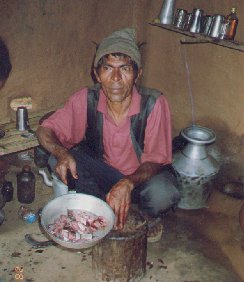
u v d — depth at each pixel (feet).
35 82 5.76
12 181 5.57
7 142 5.11
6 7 5.05
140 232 3.73
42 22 5.46
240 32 5.40
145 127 4.14
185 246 4.66
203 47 5.91
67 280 4.03
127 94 3.93
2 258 4.24
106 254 3.80
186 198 5.28
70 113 4.25
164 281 4.10
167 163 4.25
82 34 5.99
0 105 5.52
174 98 6.61
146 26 6.57
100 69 3.85
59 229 3.57
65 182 3.95
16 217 4.88
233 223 5.16
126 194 3.66
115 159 4.41
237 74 5.57
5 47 5.23
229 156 5.97
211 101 6.04
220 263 4.44
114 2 6.18
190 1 5.92
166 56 6.50
